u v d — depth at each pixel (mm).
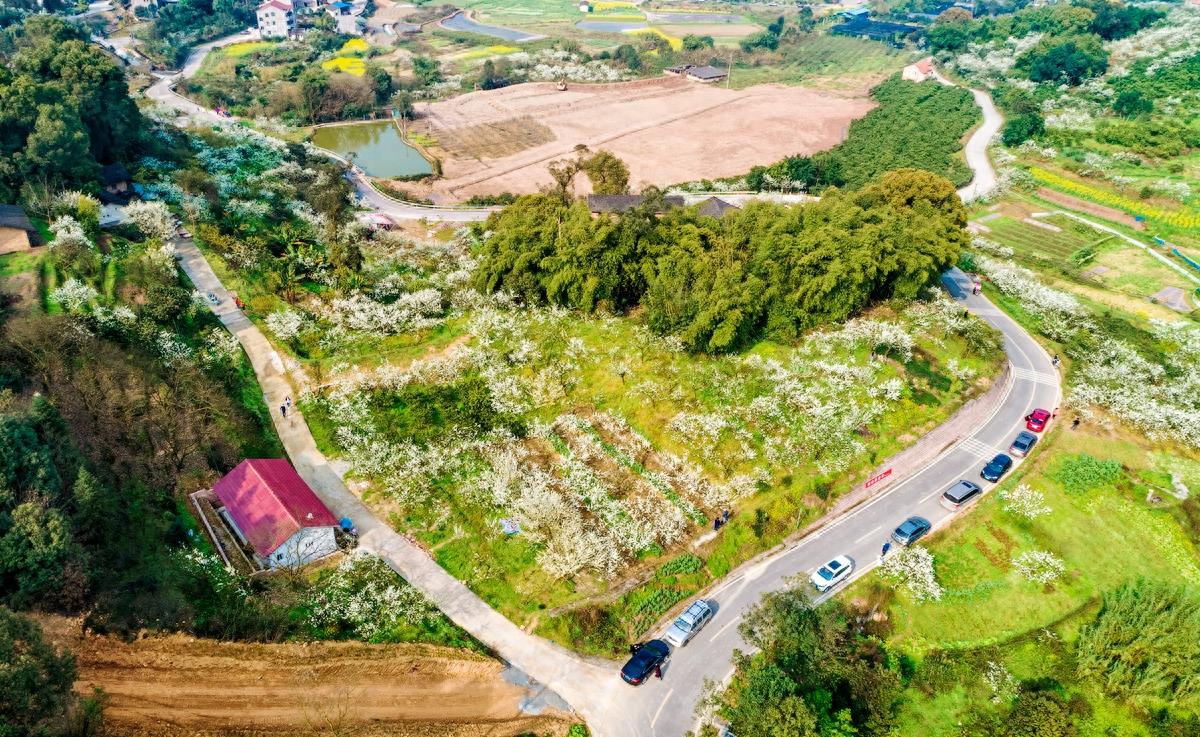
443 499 52250
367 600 44750
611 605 45250
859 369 61250
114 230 76625
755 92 195750
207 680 38344
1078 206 114625
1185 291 91812
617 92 191375
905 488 55500
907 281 69562
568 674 42062
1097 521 53312
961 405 61156
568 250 69000
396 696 39562
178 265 74125
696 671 42500
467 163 140750
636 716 40062
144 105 136125
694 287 65250
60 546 37531
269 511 47281
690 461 54875
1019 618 47219
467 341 67062
